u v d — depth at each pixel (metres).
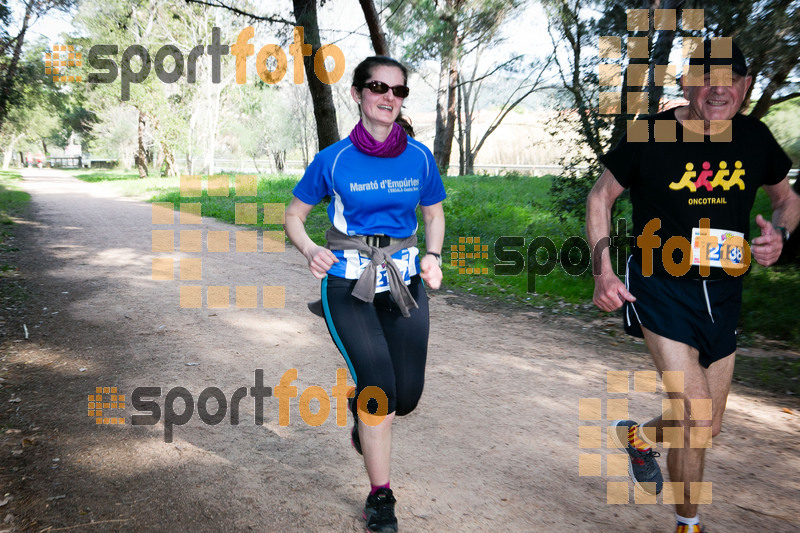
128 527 2.55
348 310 2.51
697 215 2.33
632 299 2.41
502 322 6.02
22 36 18.00
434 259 2.59
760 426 3.64
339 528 2.57
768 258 2.33
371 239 2.52
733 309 2.42
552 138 8.90
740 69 2.21
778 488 2.89
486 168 38.69
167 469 3.05
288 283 7.54
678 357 2.33
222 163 55.81
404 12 17.88
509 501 2.78
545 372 4.55
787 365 4.82
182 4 21.58
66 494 2.80
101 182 34.97
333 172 2.46
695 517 2.35
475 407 3.87
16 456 3.15
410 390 2.58
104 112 46.78
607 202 2.49
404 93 2.41
